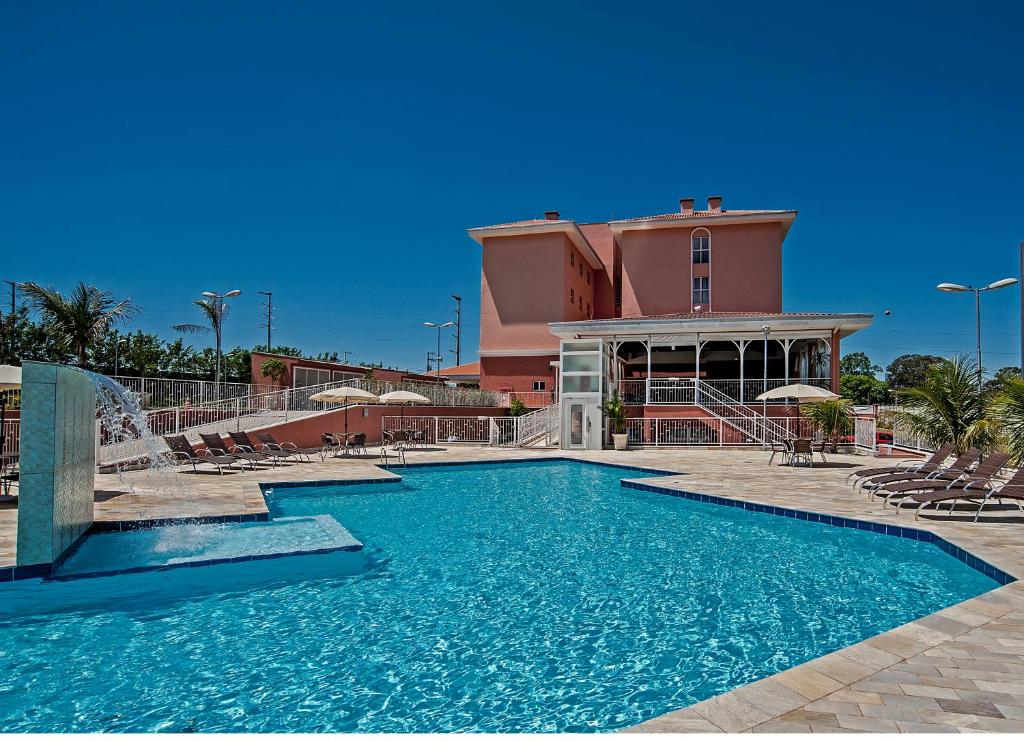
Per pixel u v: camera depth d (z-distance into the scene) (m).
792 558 7.34
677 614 5.35
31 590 5.74
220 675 4.10
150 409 17.33
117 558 6.54
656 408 23.78
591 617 5.29
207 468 14.97
